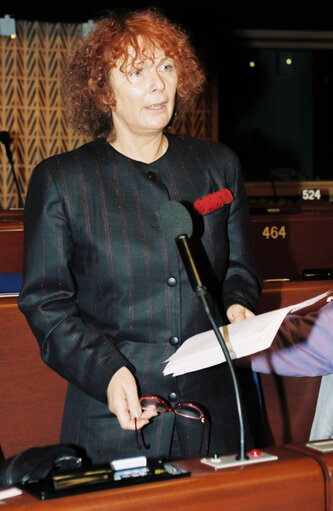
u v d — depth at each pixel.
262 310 2.07
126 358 1.40
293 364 1.60
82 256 1.42
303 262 4.20
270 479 0.95
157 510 0.90
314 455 1.01
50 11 8.33
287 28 9.38
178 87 1.49
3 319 1.87
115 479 0.93
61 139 8.93
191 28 8.85
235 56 9.72
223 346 1.10
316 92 9.93
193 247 1.43
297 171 10.05
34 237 1.40
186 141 1.55
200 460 1.01
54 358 1.38
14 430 1.90
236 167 1.56
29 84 8.83
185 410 1.35
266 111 9.91
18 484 0.96
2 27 8.54
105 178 1.43
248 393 1.68
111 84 1.40
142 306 1.40
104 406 1.41
